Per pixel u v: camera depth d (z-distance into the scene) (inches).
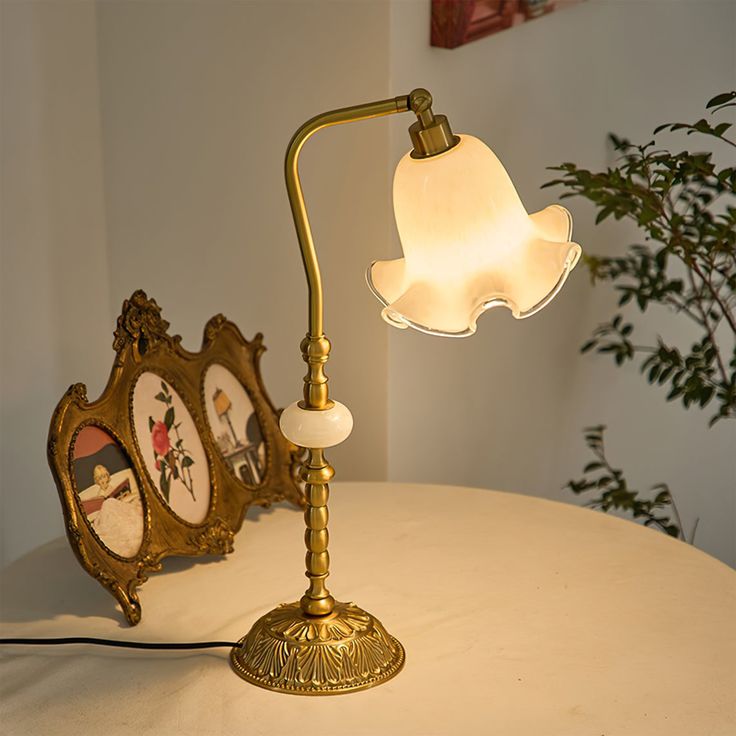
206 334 58.0
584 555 53.6
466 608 48.3
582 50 76.0
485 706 40.8
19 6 63.9
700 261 88.0
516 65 70.3
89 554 46.5
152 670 43.7
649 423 91.4
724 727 39.3
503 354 75.2
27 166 65.7
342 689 41.9
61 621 47.7
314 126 39.4
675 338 91.4
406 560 53.1
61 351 70.2
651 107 83.4
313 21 62.8
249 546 55.2
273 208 67.1
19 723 40.0
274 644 43.1
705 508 98.8
